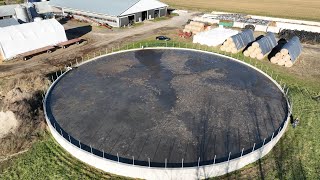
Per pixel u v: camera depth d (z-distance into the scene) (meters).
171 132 27.44
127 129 27.78
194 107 31.64
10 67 42.00
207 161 24.03
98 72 39.41
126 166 22.81
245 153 24.94
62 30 51.06
